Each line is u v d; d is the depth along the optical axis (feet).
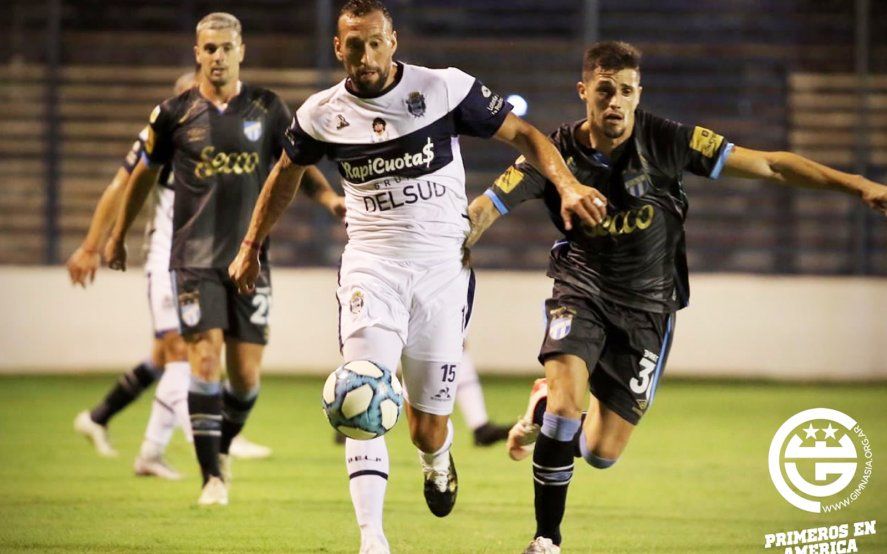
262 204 61.57
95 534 69.51
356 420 55.83
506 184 63.16
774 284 169.17
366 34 55.47
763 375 169.58
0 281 168.45
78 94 205.77
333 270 172.65
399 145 57.57
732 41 212.43
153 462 92.12
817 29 212.02
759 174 61.77
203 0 212.23
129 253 198.08
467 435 120.37
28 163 198.70
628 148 61.98
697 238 201.87
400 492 86.12
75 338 168.86
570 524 74.13
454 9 212.64
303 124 58.59
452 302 60.08
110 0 211.20
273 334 170.81
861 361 168.66
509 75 208.85
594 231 63.05
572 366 61.62
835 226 200.23
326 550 65.41
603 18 212.64
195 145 79.00
